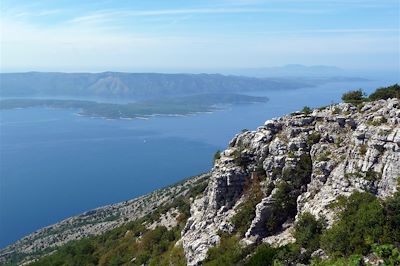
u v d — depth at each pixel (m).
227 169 56.53
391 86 57.50
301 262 39.03
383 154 41.28
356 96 57.56
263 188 52.47
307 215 43.00
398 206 36.16
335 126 49.94
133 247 82.50
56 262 102.31
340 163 45.62
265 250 42.81
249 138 59.59
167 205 111.50
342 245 36.78
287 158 51.00
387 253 33.09
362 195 40.50
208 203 61.06
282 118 58.03
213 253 50.28
